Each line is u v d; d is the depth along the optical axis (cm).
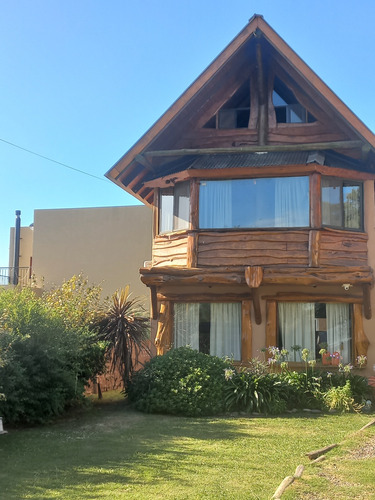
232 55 1378
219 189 1382
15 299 1046
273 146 1405
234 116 1525
